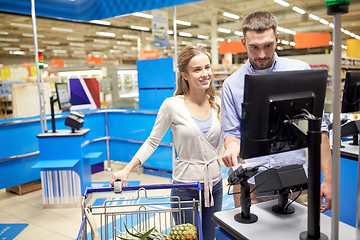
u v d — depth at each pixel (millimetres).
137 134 5625
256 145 1056
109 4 5215
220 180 1969
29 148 4863
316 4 11148
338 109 852
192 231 1390
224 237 1147
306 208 1241
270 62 1640
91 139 5816
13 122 4594
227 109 1791
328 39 10445
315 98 1088
